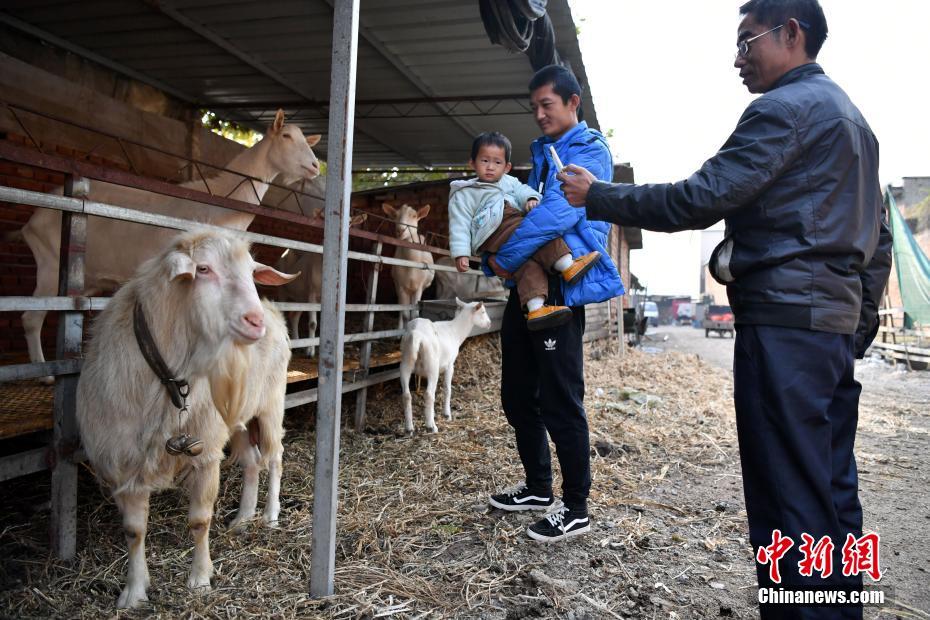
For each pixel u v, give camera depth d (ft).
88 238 12.20
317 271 20.16
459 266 10.14
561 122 9.70
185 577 8.06
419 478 12.46
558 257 9.18
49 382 11.32
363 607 7.36
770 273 5.74
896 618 7.79
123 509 7.45
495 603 7.66
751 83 6.56
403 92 26.99
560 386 9.32
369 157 38.60
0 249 17.20
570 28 19.36
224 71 24.75
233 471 12.41
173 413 7.30
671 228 6.17
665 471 13.83
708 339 78.48
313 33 21.34
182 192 9.78
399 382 21.72
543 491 10.69
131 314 7.36
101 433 7.26
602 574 8.55
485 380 23.80
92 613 7.14
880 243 6.62
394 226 25.55
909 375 37.81
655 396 23.11
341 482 12.12
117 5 19.11
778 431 5.65
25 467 7.84
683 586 8.34
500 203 9.78
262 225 28.32
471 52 22.81
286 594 7.65
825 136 5.52
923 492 13.38
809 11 6.05
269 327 9.70
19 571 7.93
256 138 36.06
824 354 5.57
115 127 22.34
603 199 6.56
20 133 18.67
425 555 8.99
